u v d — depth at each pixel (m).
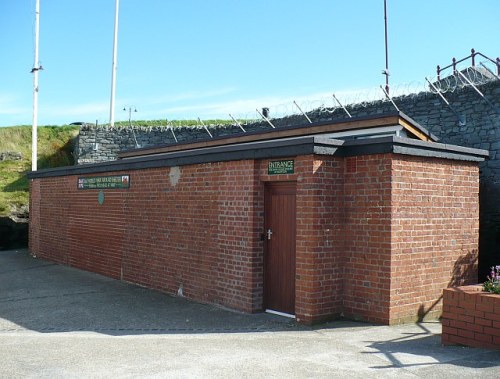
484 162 12.74
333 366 5.96
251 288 9.12
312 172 8.12
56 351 6.77
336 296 8.42
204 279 10.31
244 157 9.27
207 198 10.27
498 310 6.44
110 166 13.68
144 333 8.06
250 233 9.16
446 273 8.91
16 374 5.71
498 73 14.26
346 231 8.47
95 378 5.55
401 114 10.29
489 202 12.46
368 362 6.12
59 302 10.74
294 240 8.76
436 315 8.69
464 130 13.26
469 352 6.48
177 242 11.16
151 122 30.72
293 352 6.59
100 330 8.38
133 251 12.76
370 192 8.20
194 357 6.38
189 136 21.81
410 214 8.28
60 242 16.61
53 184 17.17
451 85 15.51
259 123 19.48
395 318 8.05
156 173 11.96
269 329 8.04
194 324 8.56
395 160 8.06
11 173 28.28
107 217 13.97
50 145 31.11
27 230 21.52
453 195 9.09
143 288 12.12
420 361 6.13
